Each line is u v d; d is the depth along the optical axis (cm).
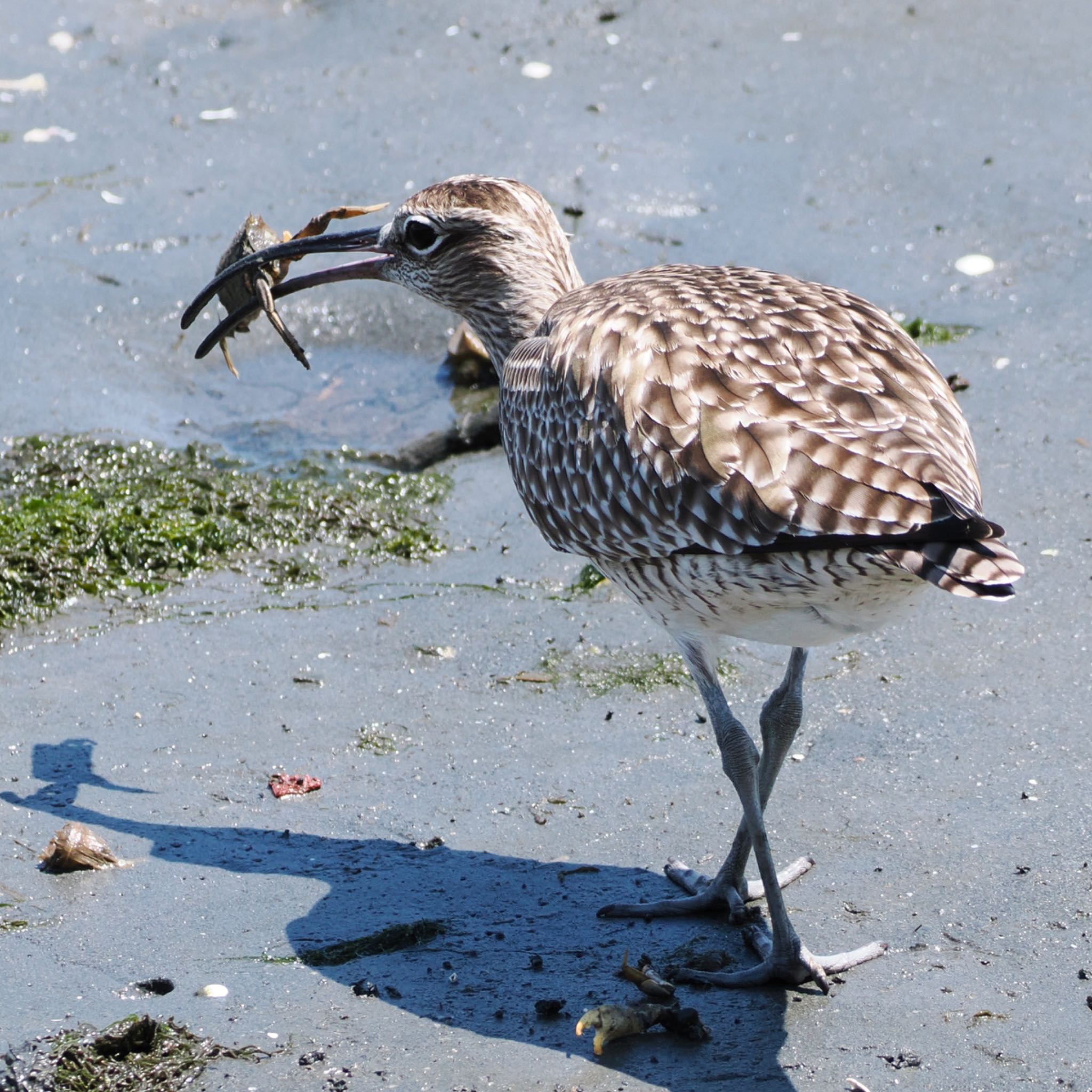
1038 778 961
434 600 1204
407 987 816
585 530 891
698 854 927
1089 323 1538
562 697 1083
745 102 2005
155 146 1914
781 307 866
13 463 1368
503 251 1083
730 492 772
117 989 809
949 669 1079
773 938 820
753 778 832
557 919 876
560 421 895
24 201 1780
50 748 1027
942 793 957
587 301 944
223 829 952
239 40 2222
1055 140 1883
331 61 2147
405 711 1072
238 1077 748
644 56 2134
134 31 2238
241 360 1546
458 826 957
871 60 2106
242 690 1095
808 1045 768
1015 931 837
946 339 1523
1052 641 1099
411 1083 744
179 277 1639
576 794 984
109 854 917
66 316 1577
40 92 2056
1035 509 1252
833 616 796
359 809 973
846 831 933
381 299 1612
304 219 1730
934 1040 762
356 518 1308
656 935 868
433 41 2191
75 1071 742
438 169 1833
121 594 1215
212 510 1309
